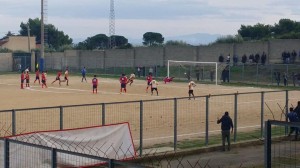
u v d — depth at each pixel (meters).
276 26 122.31
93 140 21.27
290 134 24.05
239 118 33.47
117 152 21.97
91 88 56.12
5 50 108.12
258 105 39.75
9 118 28.64
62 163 15.73
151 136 26.50
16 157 15.88
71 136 20.61
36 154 15.69
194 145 24.84
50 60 91.56
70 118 29.41
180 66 79.81
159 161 21.28
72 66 91.31
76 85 60.00
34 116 29.61
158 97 47.06
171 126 29.23
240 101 42.47
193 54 85.69
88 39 146.62
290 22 121.12
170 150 23.55
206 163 21.83
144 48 90.88
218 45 83.50
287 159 19.52
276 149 21.86
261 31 121.00
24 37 118.50
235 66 72.94
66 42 156.12
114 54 91.31
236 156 23.42
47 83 62.91
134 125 28.97
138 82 65.88
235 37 105.50
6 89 54.38
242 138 26.77
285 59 73.31
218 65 71.50
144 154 22.67
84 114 31.05
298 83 62.25
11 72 86.38
